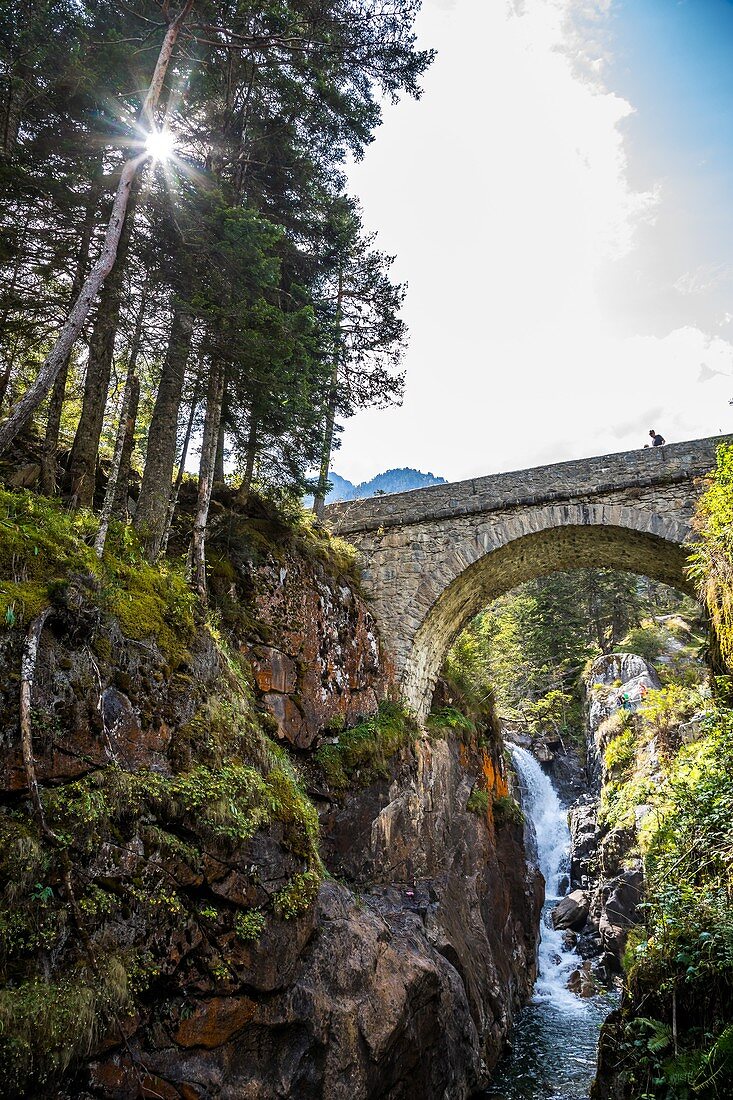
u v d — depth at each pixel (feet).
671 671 82.28
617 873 57.88
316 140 38.01
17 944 14.10
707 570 30.96
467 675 66.03
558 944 59.36
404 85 31.32
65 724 16.81
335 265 41.55
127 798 17.67
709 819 23.17
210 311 26.55
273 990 20.84
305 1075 21.39
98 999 15.20
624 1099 20.47
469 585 54.19
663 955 21.02
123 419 28.96
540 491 48.16
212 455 30.48
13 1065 13.30
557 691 99.55
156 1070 16.79
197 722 21.38
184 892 18.74
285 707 34.04
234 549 35.99
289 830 23.32
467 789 51.83
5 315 25.99
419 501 52.06
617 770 65.77
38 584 17.35
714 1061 16.06
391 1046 25.44
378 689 45.88
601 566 58.03
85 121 25.27
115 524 24.91
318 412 37.14
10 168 22.16
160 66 24.00
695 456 43.91
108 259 21.25
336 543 50.65
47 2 23.24
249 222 25.20
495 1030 39.04
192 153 35.14
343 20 29.14
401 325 46.06
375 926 28.76
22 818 15.01
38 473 29.19
